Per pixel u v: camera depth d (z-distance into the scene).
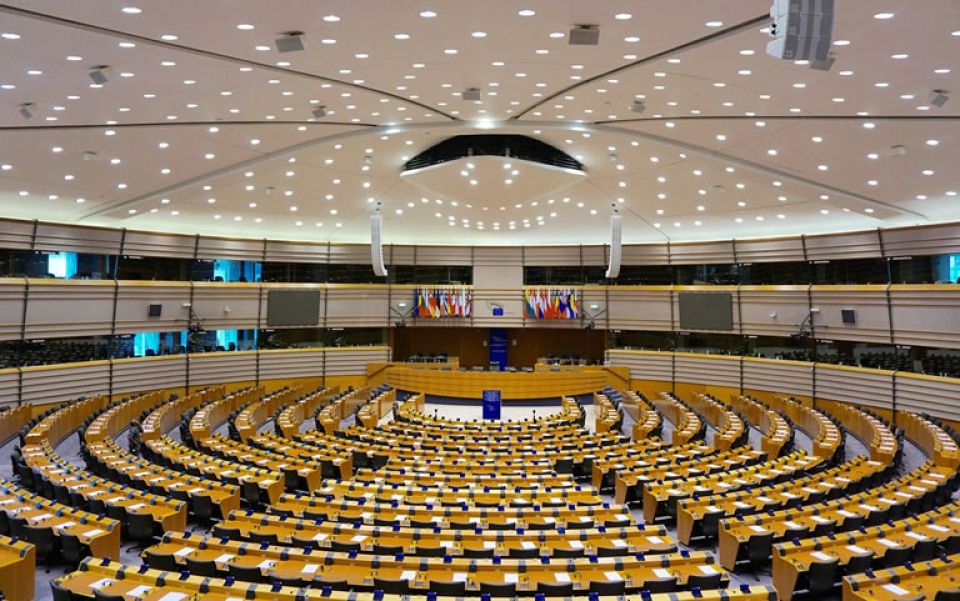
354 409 27.00
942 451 16.31
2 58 10.58
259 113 14.69
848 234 26.03
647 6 9.05
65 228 24.55
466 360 36.00
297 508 11.17
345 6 9.05
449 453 16.67
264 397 27.77
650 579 8.00
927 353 23.50
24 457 14.45
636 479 14.43
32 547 8.73
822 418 21.83
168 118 14.54
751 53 10.73
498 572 8.32
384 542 9.45
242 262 30.73
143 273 27.48
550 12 9.32
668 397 26.94
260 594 7.34
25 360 23.06
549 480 13.88
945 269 23.41
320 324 31.84
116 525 9.99
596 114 15.38
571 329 35.09
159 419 19.95
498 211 27.31
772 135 15.65
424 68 12.02
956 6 8.36
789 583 9.08
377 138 17.98
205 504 12.11
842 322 26.27
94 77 11.22
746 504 11.98
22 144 15.95
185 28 9.66
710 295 30.48
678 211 26.78
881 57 10.30
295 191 23.73
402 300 33.19
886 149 16.03
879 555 9.32
